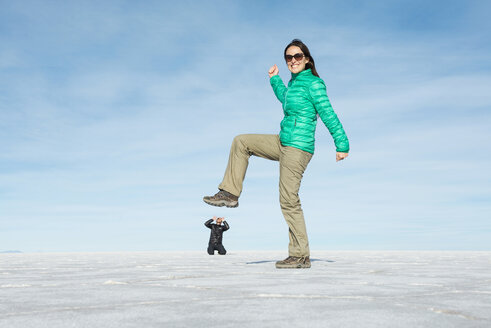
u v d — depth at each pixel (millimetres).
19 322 1480
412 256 7547
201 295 2107
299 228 4320
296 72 4473
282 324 1428
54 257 8023
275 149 4480
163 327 1393
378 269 3998
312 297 2025
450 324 1432
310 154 4434
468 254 8680
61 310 1708
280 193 4398
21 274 3654
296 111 4352
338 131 4320
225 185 4523
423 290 2279
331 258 6656
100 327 1399
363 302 1856
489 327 1394
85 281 2887
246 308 1710
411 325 1416
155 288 2414
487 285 2533
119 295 2127
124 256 8328
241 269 4086
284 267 4180
